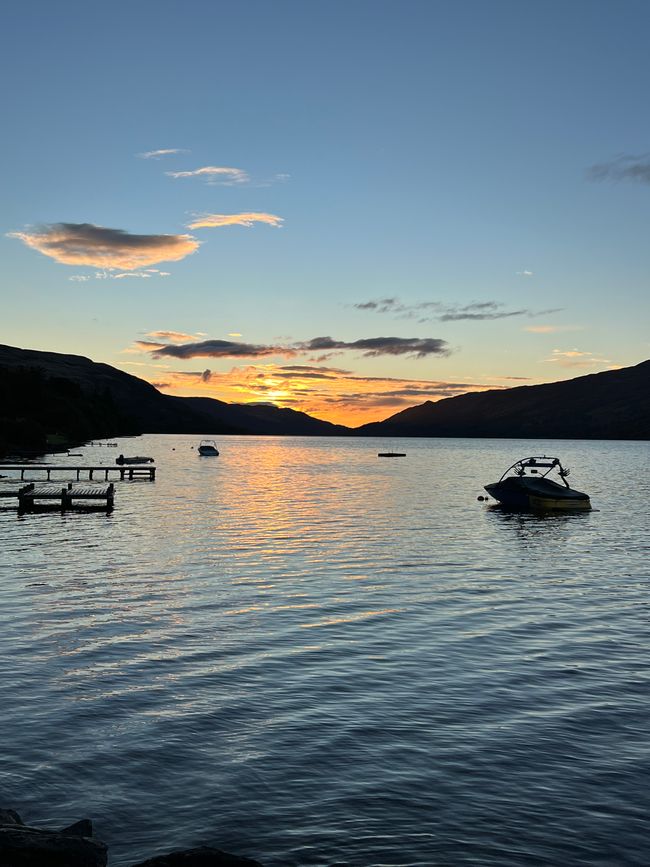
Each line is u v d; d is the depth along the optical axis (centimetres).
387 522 4862
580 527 4762
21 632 1972
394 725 1380
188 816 1041
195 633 2002
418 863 927
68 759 1214
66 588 2561
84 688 1552
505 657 1825
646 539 4184
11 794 1092
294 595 2509
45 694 1512
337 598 2473
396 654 1841
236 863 828
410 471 12450
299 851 954
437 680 1642
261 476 10394
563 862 931
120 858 931
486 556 3484
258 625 2102
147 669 1689
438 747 1283
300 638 1973
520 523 4953
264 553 3441
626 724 1391
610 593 2628
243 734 1330
